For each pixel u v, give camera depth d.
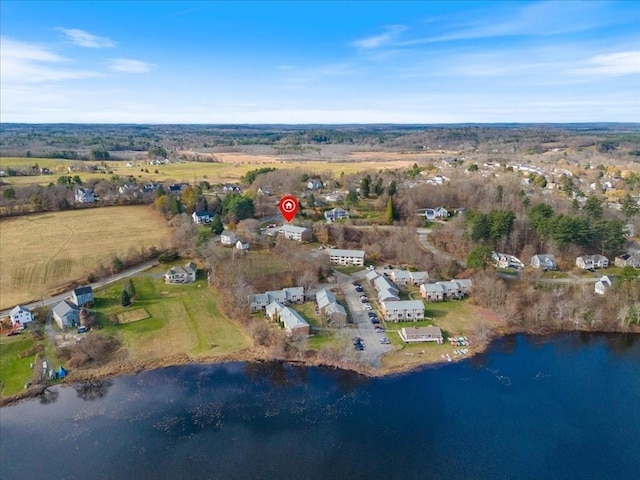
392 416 75.06
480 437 70.38
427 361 90.69
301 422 73.69
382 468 64.38
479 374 86.81
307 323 97.94
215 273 123.81
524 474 63.53
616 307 106.25
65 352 90.50
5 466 64.75
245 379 85.31
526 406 77.69
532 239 136.88
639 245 137.12
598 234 130.12
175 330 100.69
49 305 108.44
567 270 125.00
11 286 116.69
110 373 86.69
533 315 105.31
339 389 82.25
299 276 122.38
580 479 62.84
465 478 62.84
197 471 63.72
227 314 107.25
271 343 94.88
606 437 70.62
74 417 74.94
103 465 64.81
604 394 81.19
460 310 110.19
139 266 133.38
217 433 71.19
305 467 64.50
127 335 98.00
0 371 85.56
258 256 133.75
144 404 78.25
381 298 110.25
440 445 68.69
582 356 93.62
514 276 122.12
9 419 74.50
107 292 116.75
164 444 68.81
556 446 68.62
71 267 128.25
